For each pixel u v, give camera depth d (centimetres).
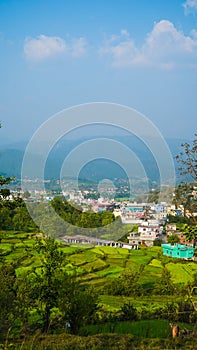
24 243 5003
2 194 1988
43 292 1925
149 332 1648
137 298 3369
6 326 1525
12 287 1977
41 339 1383
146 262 4759
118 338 1345
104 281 4134
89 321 1927
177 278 3947
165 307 2062
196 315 1802
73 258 4753
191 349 1211
